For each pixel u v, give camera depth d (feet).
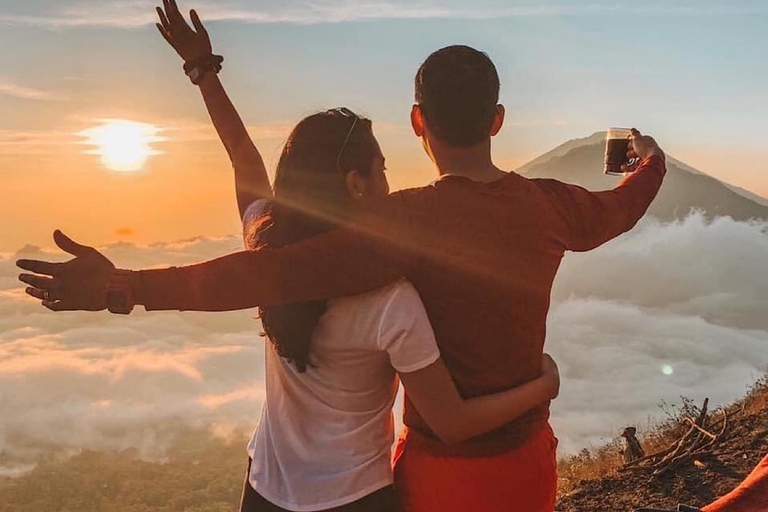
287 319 5.52
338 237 5.25
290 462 5.86
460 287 5.50
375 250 5.27
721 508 7.89
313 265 5.17
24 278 4.72
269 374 6.07
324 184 5.43
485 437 5.76
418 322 5.38
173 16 7.66
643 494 18.02
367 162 5.58
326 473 5.78
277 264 5.12
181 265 5.08
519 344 5.72
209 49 7.68
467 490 5.74
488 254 5.53
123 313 4.86
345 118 5.62
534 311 5.78
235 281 5.02
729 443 20.06
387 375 5.84
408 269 5.44
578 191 6.39
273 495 5.91
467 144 5.71
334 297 5.29
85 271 4.74
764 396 24.08
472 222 5.52
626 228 6.61
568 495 18.83
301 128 5.56
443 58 5.65
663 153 7.58
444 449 5.77
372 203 5.52
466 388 5.65
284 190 5.49
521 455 5.86
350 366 5.64
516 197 5.72
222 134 7.70
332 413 5.76
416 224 5.42
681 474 18.67
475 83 5.57
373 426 5.85
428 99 5.66
